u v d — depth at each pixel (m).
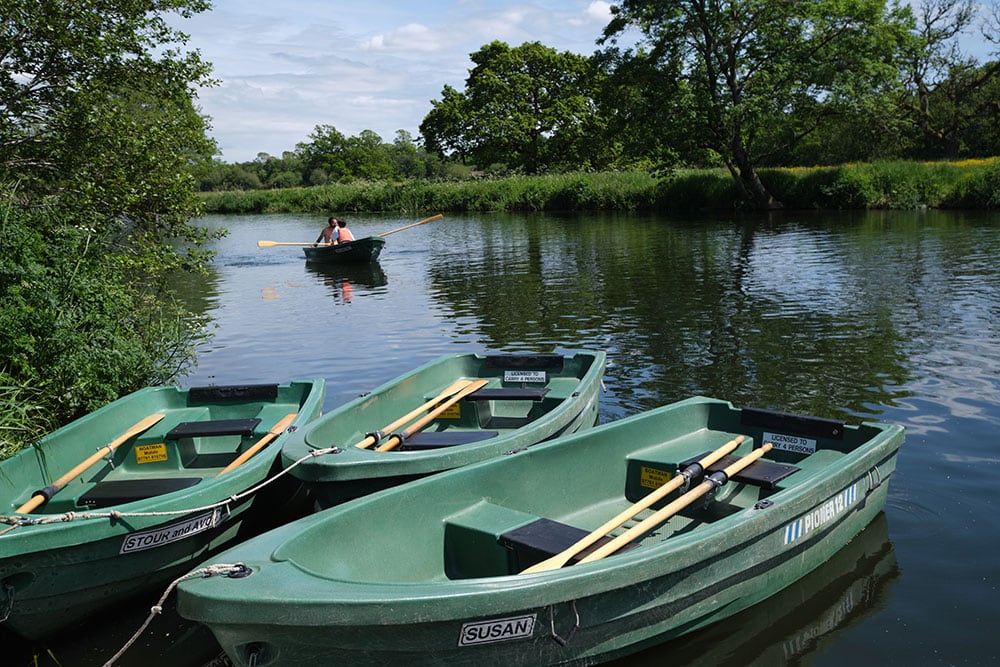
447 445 5.23
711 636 3.87
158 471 5.76
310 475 4.50
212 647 4.04
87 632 4.23
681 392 7.70
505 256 19.47
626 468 5.15
